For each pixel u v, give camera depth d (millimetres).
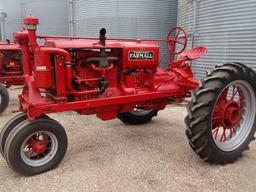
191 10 6406
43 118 2611
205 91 2676
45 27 11805
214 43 5734
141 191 2363
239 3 5062
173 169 2738
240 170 2748
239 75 2820
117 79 3174
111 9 8406
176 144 3367
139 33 8477
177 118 4473
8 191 2355
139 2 8266
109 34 8594
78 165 2801
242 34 5109
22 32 2705
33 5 11750
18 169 2512
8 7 12641
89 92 2861
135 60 3178
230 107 2967
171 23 8625
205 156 2766
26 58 2803
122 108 3176
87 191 2359
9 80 5172
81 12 9016
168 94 3361
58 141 2688
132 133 3744
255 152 3188
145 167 2773
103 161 2895
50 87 2654
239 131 3072
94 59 2863
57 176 2592
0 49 5086
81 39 3113
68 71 2646
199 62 6172
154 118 4461
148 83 3371
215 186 2449
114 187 2416
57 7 11625
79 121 4258
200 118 2637
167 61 8625
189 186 2445
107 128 3941
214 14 5633
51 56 2611
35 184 2461
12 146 2445
